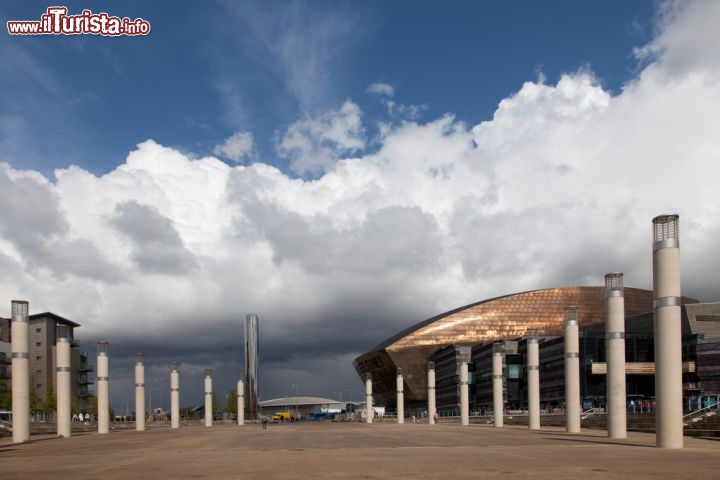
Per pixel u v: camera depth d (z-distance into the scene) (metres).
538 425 59.31
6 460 29.64
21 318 51.62
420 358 155.50
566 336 50.44
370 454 28.27
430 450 30.69
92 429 84.56
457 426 74.81
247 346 149.50
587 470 20.14
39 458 30.52
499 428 64.81
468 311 157.12
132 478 19.41
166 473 20.84
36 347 121.81
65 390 62.12
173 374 98.19
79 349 132.75
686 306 91.38
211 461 25.78
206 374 107.44
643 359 103.81
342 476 19.00
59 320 127.50
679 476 18.27
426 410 156.88
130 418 156.00
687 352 89.06
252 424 117.06
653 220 33.66
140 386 86.75
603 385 102.25
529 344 60.69
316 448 33.72
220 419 145.62
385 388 173.62
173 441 46.69
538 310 156.12
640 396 94.31
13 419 50.38
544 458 24.89
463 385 82.38
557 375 109.19
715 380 84.62
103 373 74.44
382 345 168.25
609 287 42.25
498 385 72.00
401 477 18.58
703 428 42.03
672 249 32.66
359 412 164.12
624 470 20.03
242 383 117.94
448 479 17.97
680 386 31.83
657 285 32.91
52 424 84.94
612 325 41.75
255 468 21.97
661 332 32.34
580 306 156.62
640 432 48.56
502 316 156.12
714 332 89.94
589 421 59.69
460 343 154.38
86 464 25.84
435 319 164.62
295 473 20.06
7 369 111.31
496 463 22.83
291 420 160.38
